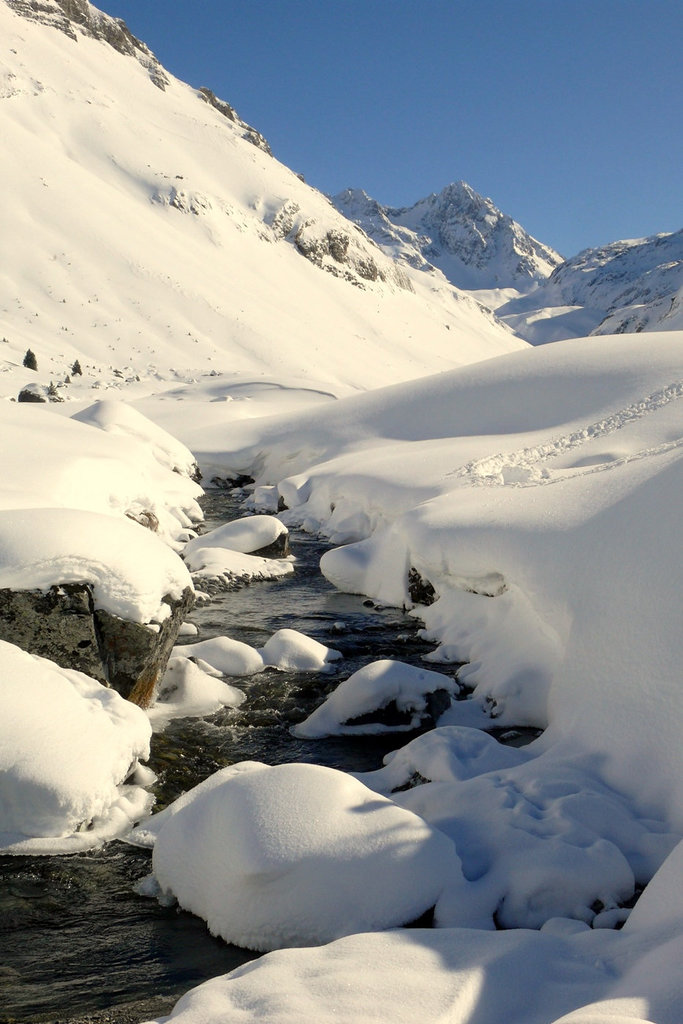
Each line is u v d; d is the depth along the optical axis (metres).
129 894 5.53
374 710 8.36
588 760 6.80
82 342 79.00
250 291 113.69
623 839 5.72
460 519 12.06
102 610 7.84
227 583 14.10
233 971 4.22
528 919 5.02
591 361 25.64
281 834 5.09
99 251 98.12
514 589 10.35
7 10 153.12
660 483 9.31
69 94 139.00
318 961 4.11
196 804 5.67
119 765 6.58
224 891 5.08
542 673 8.85
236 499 24.88
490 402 25.09
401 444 23.59
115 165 128.00
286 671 9.98
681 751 6.26
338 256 148.25
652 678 6.93
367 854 5.01
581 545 9.30
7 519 8.11
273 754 7.78
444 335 150.12
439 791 6.38
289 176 173.88
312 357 97.31
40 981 4.64
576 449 18.47
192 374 68.44
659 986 3.59
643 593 7.77
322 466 22.62
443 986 3.79
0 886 5.58
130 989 4.55
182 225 122.38
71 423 20.66
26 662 7.02
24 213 98.62
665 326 124.19
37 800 6.07
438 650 10.65
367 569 13.81
